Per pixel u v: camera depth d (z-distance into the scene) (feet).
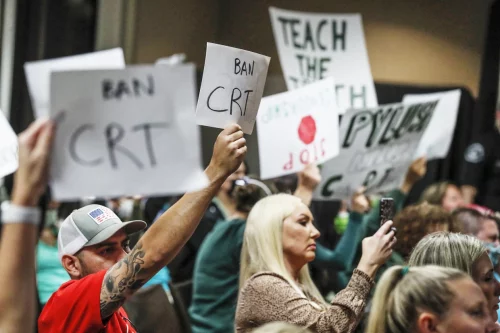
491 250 20.61
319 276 22.90
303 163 18.98
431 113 21.93
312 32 23.62
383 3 43.42
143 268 11.17
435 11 43.75
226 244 21.35
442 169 41.83
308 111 18.92
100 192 9.12
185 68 9.24
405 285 11.04
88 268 13.82
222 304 21.34
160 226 11.07
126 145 9.20
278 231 15.94
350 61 23.65
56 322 11.71
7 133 11.62
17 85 36.45
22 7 36.45
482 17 43.70
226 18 44.06
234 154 11.19
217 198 26.17
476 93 43.70
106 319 11.66
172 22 40.70
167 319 19.17
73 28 37.42
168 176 9.25
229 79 12.54
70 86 9.04
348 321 14.29
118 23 37.63
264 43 43.19
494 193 37.22
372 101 23.58
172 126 9.25
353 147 21.26
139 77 9.20
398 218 19.19
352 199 21.45
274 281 15.30
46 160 8.48
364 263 14.71
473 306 10.73
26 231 8.40
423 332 10.77
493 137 37.81
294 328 9.17
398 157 21.80
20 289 8.38
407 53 43.65
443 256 14.23
